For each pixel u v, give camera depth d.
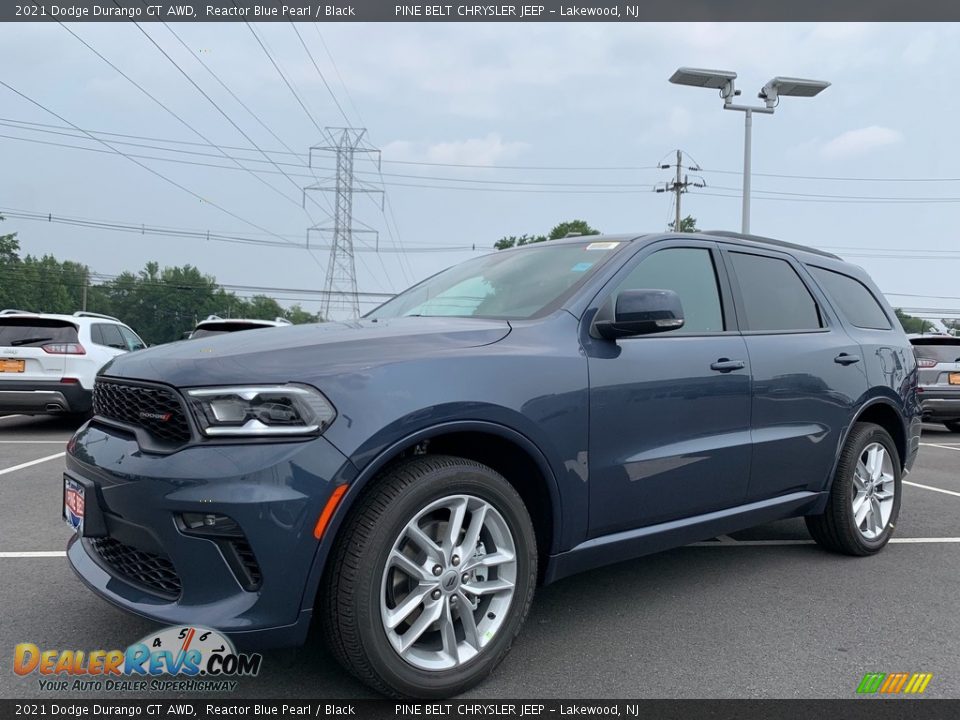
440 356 2.49
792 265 4.12
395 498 2.28
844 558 4.18
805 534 4.72
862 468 4.21
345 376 2.29
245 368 2.27
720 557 4.18
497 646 2.54
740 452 3.38
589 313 2.98
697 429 3.21
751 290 3.76
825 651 2.89
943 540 4.64
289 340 2.54
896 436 4.56
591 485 2.81
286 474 2.14
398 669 2.30
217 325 11.52
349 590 2.22
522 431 2.57
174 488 2.15
